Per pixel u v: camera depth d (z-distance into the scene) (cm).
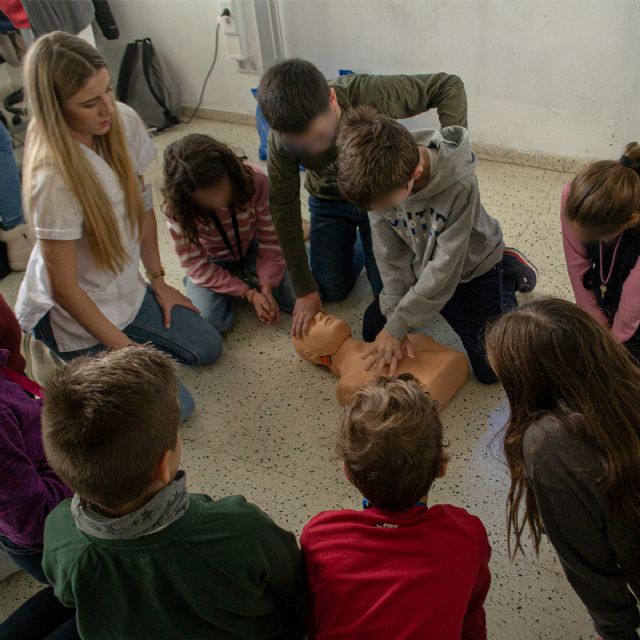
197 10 295
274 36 283
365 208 128
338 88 168
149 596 78
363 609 83
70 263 142
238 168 171
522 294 198
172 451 77
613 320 146
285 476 156
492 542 135
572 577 92
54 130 129
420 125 273
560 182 251
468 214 138
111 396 73
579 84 231
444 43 247
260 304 195
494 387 171
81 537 78
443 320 195
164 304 182
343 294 207
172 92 331
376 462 84
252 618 89
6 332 113
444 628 82
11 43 313
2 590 139
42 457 103
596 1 210
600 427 78
